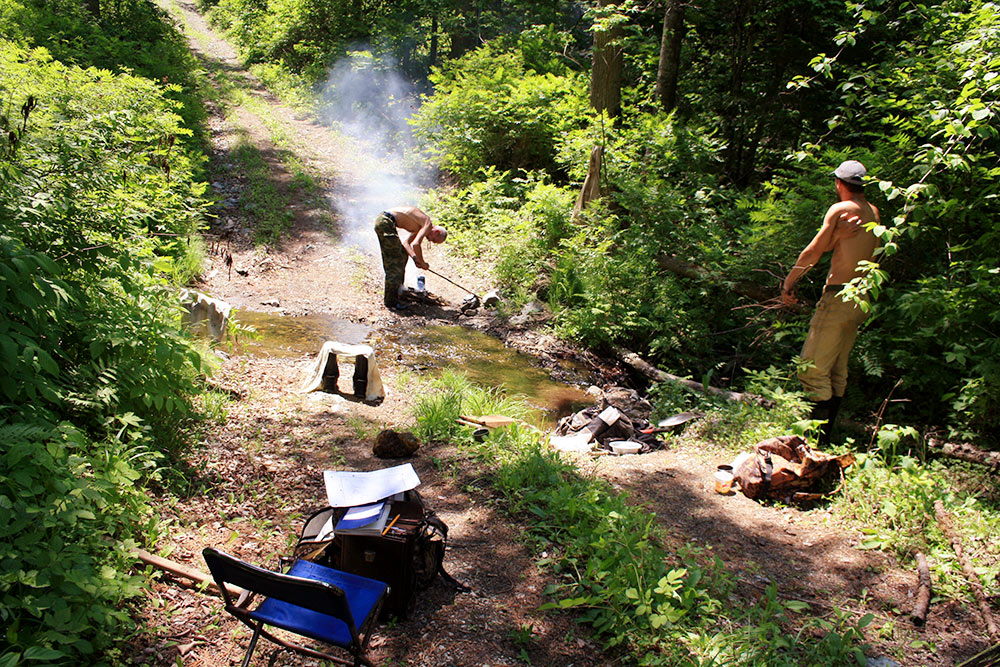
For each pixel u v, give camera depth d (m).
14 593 2.99
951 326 6.65
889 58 8.88
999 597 4.13
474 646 3.41
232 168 14.89
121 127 9.00
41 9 18.06
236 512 4.44
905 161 7.82
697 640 3.50
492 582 3.97
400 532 3.48
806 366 6.59
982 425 6.58
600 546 4.06
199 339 6.62
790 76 14.16
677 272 10.34
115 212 5.11
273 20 27.58
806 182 8.68
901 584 4.31
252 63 28.55
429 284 11.12
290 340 8.30
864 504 5.11
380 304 10.14
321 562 3.63
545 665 3.35
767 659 3.38
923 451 6.27
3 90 9.36
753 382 7.52
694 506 5.23
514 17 21.06
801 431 6.07
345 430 5.98
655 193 10.69
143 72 17.27
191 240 10.14
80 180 5.07
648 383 9.06
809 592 4.20
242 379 6.75
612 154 12.31
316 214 13.12
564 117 14.68
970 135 5.89
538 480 5.21
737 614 3.83
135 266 5.02
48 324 4.18
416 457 5.62
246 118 19.52
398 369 7.93
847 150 8.48
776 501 5.39
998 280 6.51
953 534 4.65
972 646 3.77
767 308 8.03
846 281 6.38
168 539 3.96
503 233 11.84
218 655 3.24
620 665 3.41
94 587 2.95
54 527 3.22
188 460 4.84
